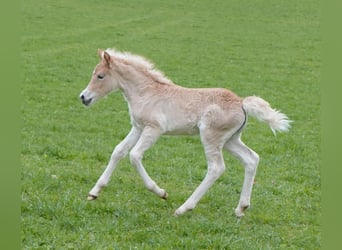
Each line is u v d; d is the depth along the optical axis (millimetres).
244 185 10125
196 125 10133
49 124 15742
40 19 36781
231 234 9328
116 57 10586
